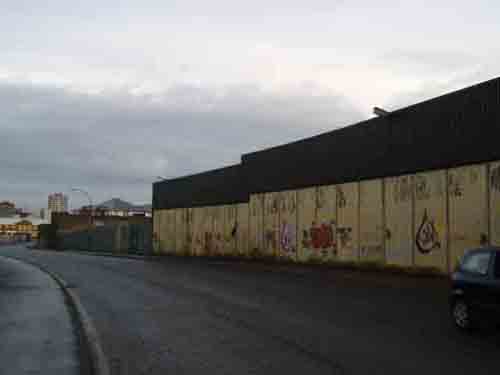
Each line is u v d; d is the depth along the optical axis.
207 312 14.40
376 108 25.69
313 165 32.41
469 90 22.17
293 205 34.25
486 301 10.60
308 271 28.83
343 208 29.58
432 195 23.70
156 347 10.03
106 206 151.62
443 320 12.66
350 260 28.81
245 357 9.12
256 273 29.16
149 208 147.62
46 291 20.33
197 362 8.82
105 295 18.73
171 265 38.06
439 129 23.55
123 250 67.75
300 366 8.42
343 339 10.48
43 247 107.81
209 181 46.19
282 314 13.85
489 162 21.05
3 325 12.62
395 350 9.45
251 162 39.56
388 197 26.31
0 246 116.25
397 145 25.92
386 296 17.70
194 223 48.72
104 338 10.95
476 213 21.52
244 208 40.41
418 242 24.34
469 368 8.15
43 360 9.07
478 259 11.24
